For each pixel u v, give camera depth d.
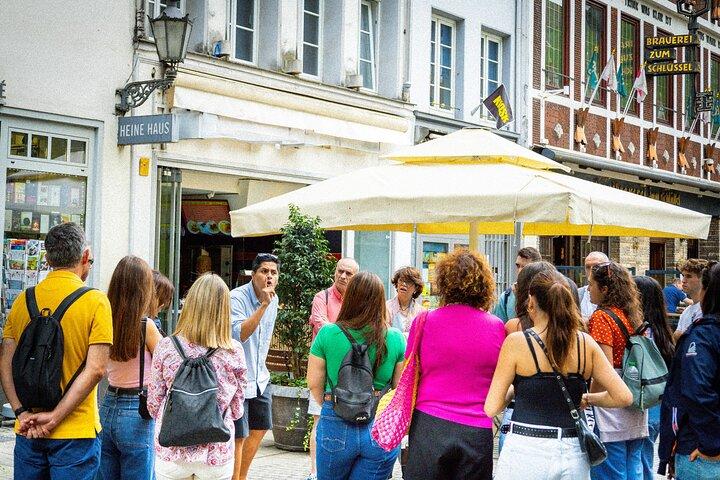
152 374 6.05
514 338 5.64
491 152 10.49
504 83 22.19
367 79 18.81
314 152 17.02
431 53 20.25
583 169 25.05
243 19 16.20
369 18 18.92
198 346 6.04
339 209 10.05
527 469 5.48
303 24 17.30
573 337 5.55
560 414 5.52
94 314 5.71
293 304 11.13
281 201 10.72
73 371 5.68
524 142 22.30
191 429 5.87
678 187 30.20
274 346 12.84
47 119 12.60
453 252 6.19
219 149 15.16
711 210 32.78
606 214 9.52
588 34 25.69
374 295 6.47
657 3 28.70
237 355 6.12
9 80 12.21
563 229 13.04
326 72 17.75
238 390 6.12
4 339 5.80
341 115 17.14
